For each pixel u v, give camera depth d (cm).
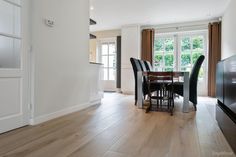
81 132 202
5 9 203
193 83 327
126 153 151
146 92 365
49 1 248
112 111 314
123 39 627
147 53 612
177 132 204
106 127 221
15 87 208
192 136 192
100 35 700
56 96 265
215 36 528
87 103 350
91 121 247
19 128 212
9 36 204
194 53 583
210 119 263
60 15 271
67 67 290
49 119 252
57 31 265
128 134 197
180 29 585
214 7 454
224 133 189
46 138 182
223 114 193
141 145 167
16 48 212
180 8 462
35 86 228
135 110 324
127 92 620
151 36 609
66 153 149
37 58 230
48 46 248
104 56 702
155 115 287
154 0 415
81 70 330
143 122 245
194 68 325
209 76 535
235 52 364
